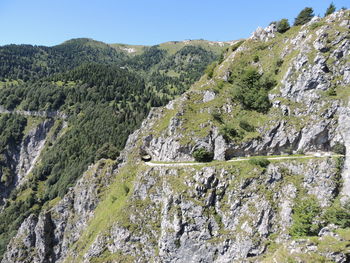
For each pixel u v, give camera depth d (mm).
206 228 66188
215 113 82688
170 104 99250
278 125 75375
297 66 79062
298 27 96125
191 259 65562
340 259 41844
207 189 70000
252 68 89000
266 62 92938
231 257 62719
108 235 76688
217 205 68500
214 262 63812
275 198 64938
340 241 43719
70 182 150625
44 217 104688
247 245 61406
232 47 120250
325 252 42938
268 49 96812
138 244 72500
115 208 83188
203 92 92062
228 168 71125
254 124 79000
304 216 57969
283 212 62656
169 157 82750
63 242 101188
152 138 92438
